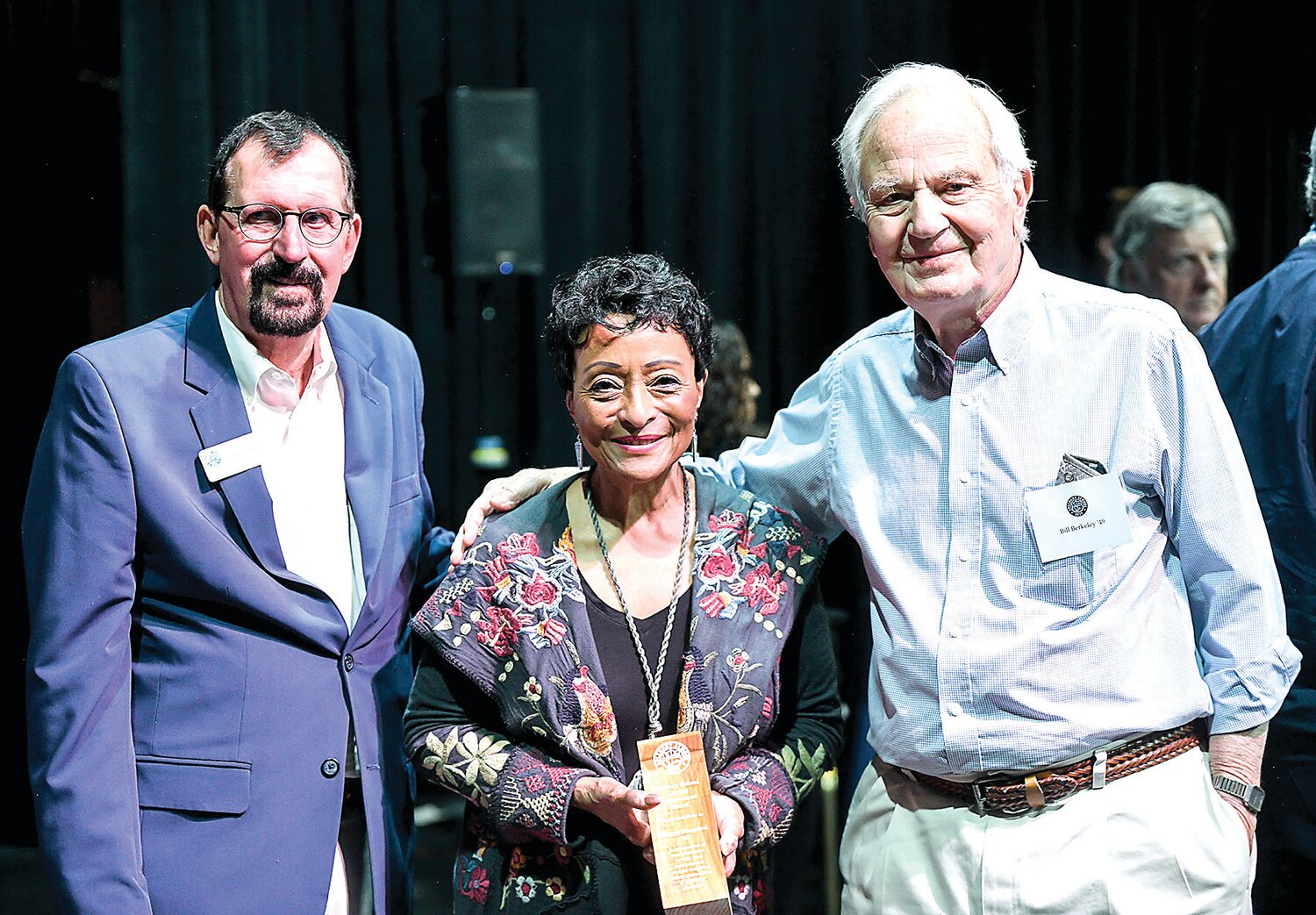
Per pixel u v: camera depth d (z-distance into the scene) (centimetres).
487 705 192
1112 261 392
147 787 190
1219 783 189
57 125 425
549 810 176
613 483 187
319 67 500
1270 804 266
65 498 188
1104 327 187
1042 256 538
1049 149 534
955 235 181
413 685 193
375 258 515
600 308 179
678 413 181
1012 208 186
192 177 462
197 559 191
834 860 327
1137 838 184
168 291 460
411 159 513
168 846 189
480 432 530
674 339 180
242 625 195
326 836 194
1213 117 511
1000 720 186
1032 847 186
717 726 183
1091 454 187
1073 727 183
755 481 216
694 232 553
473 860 187
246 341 199
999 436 188
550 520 191
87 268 434
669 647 185
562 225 542
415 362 225
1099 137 531
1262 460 257
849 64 548
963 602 189
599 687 182
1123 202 511
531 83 531
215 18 468
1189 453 184
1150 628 188
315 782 194
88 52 439
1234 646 187
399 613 210
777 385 560
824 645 196
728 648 184
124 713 189
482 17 522
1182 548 190
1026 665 185
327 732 196
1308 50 490
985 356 189
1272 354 255
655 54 541
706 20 545
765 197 555
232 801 190
